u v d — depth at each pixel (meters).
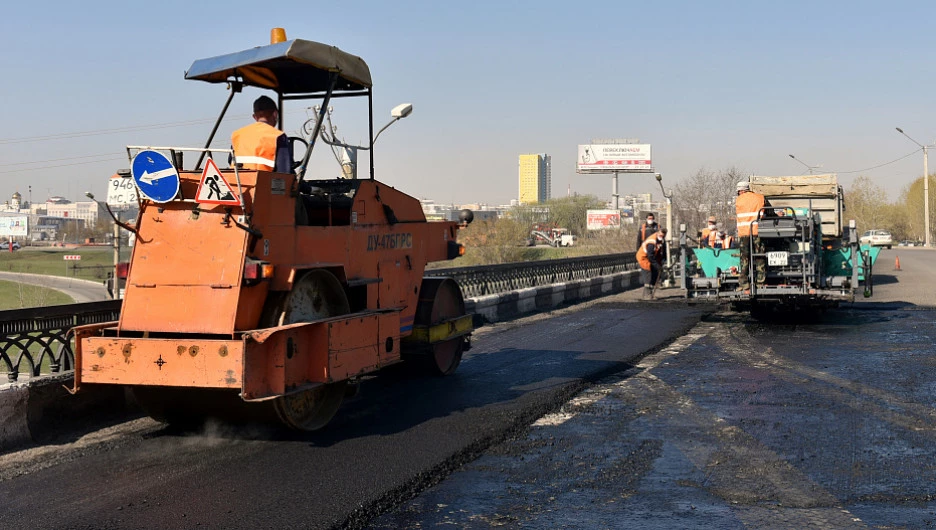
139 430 7.10
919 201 103.25
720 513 4.96
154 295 6.47
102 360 6.36
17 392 6.49
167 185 6.29
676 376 9.73
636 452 6.37
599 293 22.97
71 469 5.92
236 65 7.30
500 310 16.42
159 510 5.04
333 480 5.65
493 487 5.53
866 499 5.21
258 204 6.41
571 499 5.26
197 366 6.15
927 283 25.17
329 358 6.72
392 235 8.59
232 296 6.27
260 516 4.93
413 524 4.83
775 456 6.22
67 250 111.69
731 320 15.91
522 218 123.88
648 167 109.31
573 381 9.37
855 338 13.05
